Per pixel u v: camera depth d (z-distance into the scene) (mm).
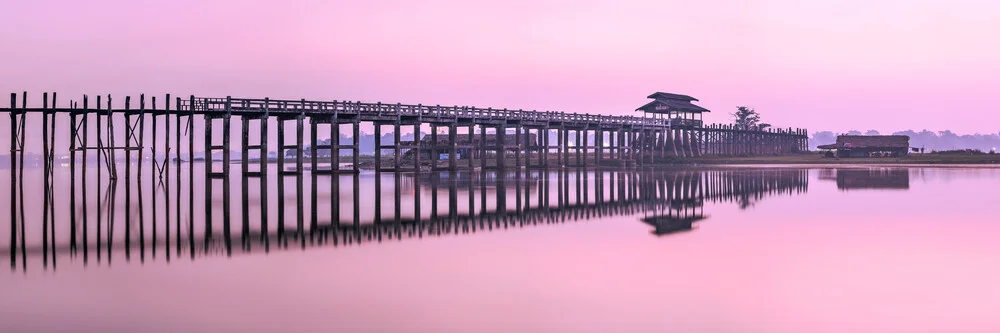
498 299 13914
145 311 13133
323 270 16547
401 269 16609
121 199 35781
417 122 54938
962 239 20859
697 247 19609
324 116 52031
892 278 15523
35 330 12055
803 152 116688
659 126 83500
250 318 12664
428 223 25234
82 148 46156
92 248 20000
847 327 12164
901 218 26047
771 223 24859
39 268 16984
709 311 13055
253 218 26922
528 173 60844
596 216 27391
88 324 12367
